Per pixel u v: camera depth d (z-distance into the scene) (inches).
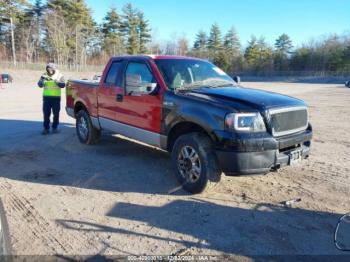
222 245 146.1
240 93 203.8
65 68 2368.4
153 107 220.2
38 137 349.7
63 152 289.6
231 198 193.6
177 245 145.9
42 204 185.0
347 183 218.2
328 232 157.2
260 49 3700.8
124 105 246.5
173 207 181.8
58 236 152.6
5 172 237.1
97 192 201.9
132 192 201.9
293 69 3284.9
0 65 1987.0
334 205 185.6
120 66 256.5
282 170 242.8
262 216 171.9
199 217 170.6
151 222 165.5
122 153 285.7
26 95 852.0
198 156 190.9
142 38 3270.2
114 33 3090.6
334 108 644.7
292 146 194.4
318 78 2561.5
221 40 3917.3
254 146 175.2
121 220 167.3
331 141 345.7
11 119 464.8
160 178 225.1
